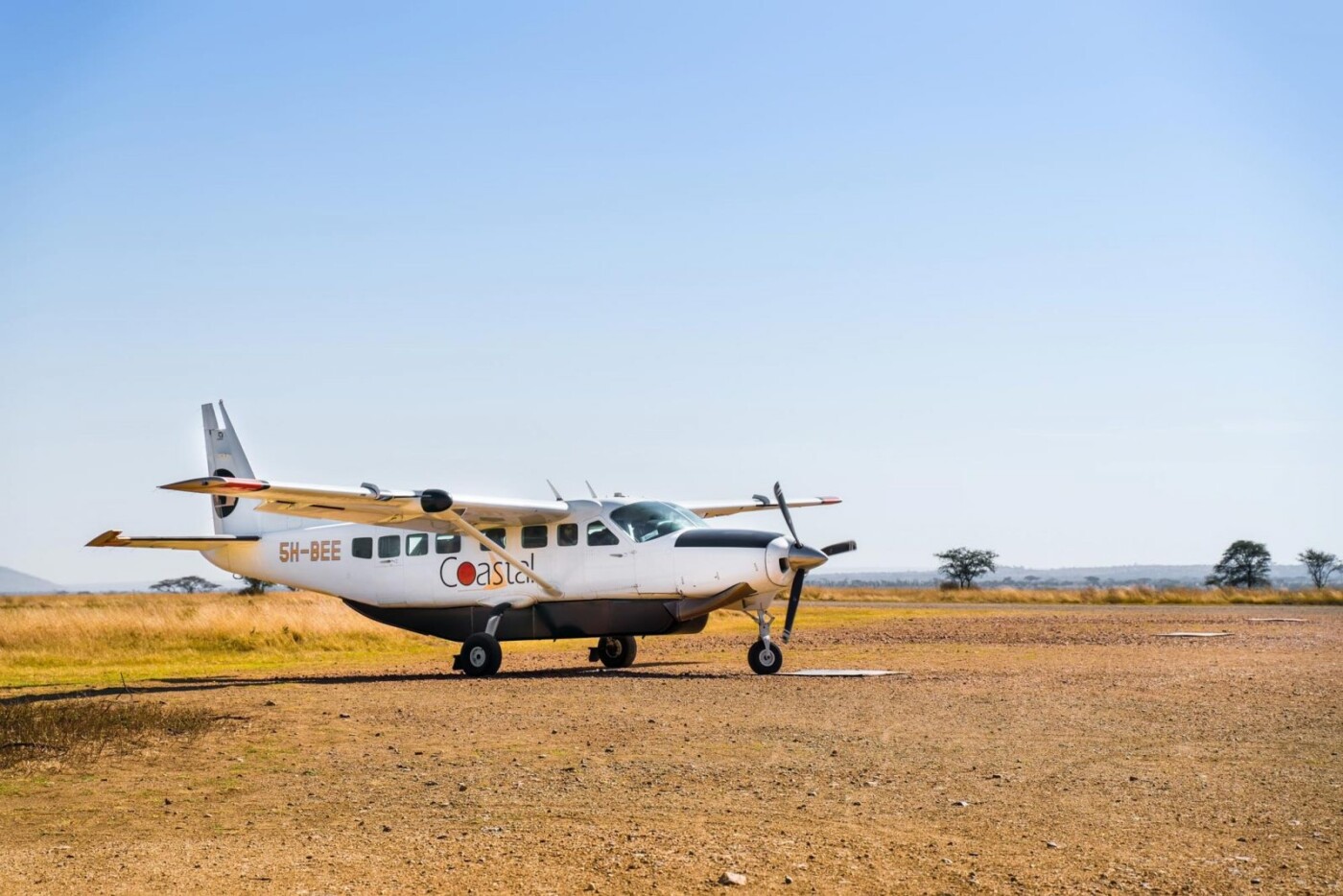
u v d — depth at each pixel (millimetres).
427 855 6133
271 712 11523
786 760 8578
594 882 5605
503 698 12570
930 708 11234
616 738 9719
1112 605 46875
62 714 11070
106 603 39875
